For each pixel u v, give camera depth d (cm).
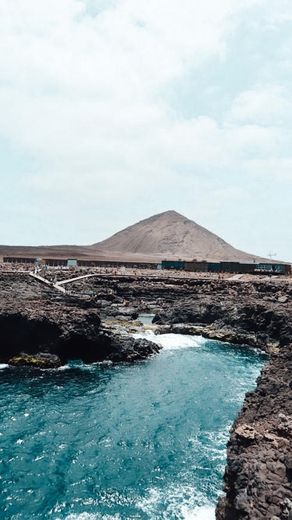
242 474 1845
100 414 4031
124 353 5978
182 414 4075
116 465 3139
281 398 2567
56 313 6034
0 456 3212
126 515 2589
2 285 9581
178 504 2698
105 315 8875
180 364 5844
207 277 12912
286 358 3102
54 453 3284
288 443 2027
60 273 12888
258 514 1609
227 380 5159
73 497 2759
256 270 15188
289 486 1720
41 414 3991
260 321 7494
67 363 5700
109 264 18500
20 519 2545
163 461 3203
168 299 10531
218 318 8244
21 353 5638
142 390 4741
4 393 4519
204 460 3212
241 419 2466
